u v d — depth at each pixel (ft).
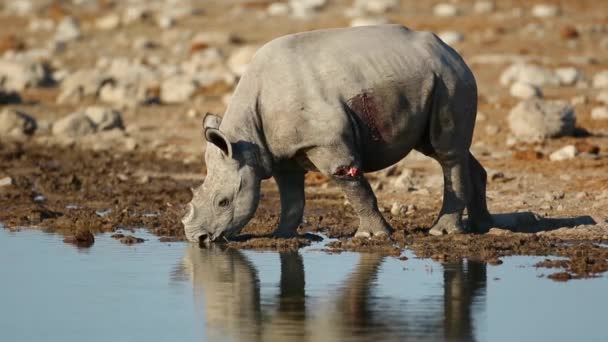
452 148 112.27
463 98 111.45
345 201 141.18
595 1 384.06
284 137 108.27
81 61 308.60
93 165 175.73
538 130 180.14
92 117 207.82
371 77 108.27
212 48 307.78
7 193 150.20
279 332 84.79
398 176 157.07
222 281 100.73
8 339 84.12
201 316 89.56
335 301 93.04
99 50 326.44
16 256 112.68
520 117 181.98
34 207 138.41
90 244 118.21
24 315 90.53
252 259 108.78
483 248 109.40
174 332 85.25
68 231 126.41
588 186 143.95
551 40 308.60
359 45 109.60
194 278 101.86
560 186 145.38
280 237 116.37
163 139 199.11
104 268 106.73
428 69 109.81
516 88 229.04
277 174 115.24
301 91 107.55
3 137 204.44
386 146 110.01
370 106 108.27
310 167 111.45
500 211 130.21
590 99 223.30
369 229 114.52
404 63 109.29
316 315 89.20
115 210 138.10
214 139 107.86
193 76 262.47
